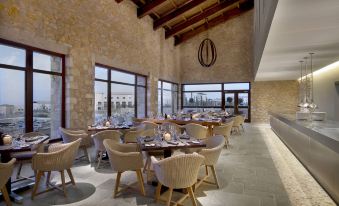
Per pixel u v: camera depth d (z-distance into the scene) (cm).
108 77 781
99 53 704
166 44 1235
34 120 531
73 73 606
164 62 1209
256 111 1288
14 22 455
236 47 1308
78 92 623
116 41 794
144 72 998
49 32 534
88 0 658
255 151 593
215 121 685
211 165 341
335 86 658
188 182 258
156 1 905
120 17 819
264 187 349
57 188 338
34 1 496
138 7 937
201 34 1375
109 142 354
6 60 471
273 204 295
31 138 384
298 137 489
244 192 331
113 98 809
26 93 510
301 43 416
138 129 525
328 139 280
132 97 941
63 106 598
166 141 359
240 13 1244
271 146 658
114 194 315
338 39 391
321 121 493
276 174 409
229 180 378
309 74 905
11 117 488
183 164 249
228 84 1350
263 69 769
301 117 538
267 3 351
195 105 1427
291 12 276
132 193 328
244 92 1322
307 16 288
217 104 1377
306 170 430
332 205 292
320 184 354
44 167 309
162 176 258
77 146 344
